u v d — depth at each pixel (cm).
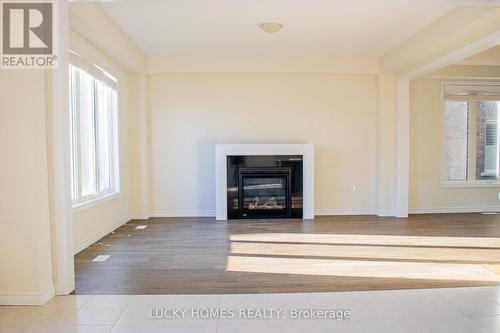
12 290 269
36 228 267
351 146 647
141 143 615
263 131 638
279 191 625
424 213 667
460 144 684
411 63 554
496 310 262
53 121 281
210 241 463
